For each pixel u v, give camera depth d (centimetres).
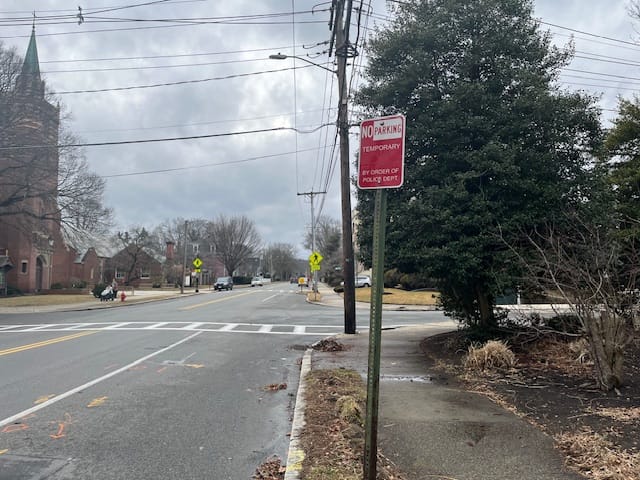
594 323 684
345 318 1559
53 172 3322
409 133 1054
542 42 1088
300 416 612
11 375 914
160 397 759
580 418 562
